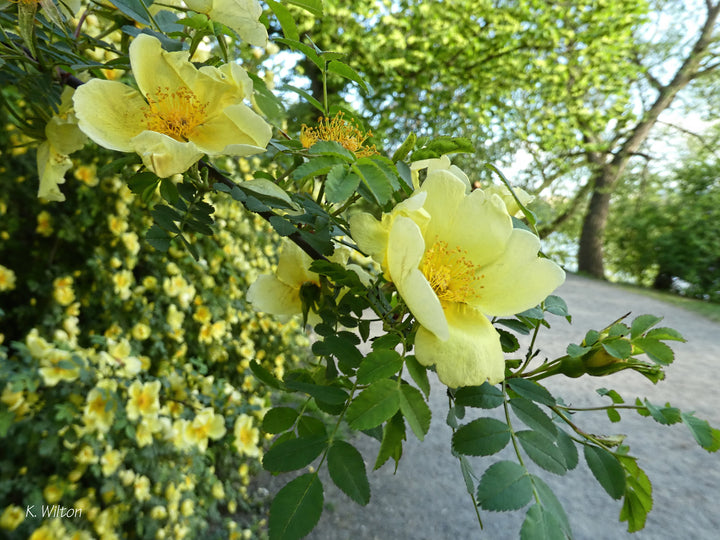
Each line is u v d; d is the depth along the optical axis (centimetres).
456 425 15
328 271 16
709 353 150
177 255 71
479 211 16
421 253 13
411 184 17
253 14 18
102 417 42
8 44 20
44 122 21
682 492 78
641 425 99
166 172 14
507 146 271
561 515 12
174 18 21
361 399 12
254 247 94
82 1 24
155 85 16
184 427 50
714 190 312
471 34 219
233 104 16
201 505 58
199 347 72
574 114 264
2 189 59
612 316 185
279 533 11
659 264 323
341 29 180
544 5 221
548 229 379
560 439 15
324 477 76
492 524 70
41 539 39
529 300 15
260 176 20
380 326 18
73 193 63
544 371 17
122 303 64
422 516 70
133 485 47
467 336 14
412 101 212
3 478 40
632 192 366
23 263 62
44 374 39
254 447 56
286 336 91
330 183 15
